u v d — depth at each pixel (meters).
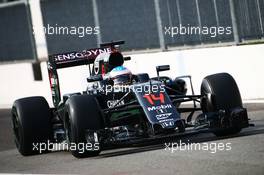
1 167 34.44
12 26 82.94
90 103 32.56
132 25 64.56
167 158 29.66
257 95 49.84
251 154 28.06
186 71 55.28
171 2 59.69
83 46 71.25
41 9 76.00
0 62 85.94
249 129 36.09
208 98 33.50
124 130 34.56
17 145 38.28
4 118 60.78
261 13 51.59
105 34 67.94
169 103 32.75
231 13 54.03
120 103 35.84
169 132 31.36
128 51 65.69
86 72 65.50
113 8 66.31
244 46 50.16
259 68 49.41
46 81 71.94
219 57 52.19
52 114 39.59
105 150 35.34
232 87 33.78
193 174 25.22
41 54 80.81
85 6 69.75
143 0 62.59
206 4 56.09
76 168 30.12
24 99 37.53
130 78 35.78
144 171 27.11
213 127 32.91
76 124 32.03
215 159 27.95
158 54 57.81
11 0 82.19
